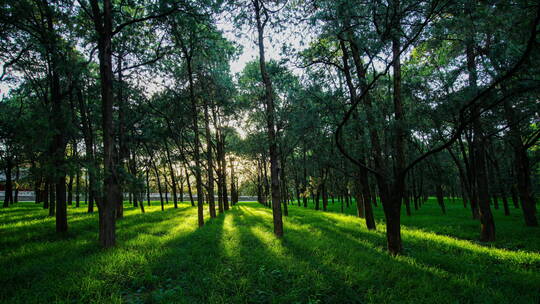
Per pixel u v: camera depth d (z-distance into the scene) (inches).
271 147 418.6
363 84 318.7
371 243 343.6
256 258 262.5
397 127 299.3
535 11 204.8
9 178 1104.8
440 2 234.2
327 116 369.4
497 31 255.6
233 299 174.4
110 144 342.0
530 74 212.8
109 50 354.6
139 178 365.4
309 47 406.3
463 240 425.7
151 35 479.8
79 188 470.6
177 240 366.3
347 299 177.5
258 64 791.7
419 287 191.9
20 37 396.5
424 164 934.4
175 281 213.2
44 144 274.2
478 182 432.8
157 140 673.0
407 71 505.0
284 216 733.3
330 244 321.7
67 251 301.9
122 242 350.3
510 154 808.3
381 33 251.6
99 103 549.0
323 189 1020.5
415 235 418.0
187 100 641.6
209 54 566.9
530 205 546.3
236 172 1576.0
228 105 738.8
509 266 258.7
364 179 492.4
